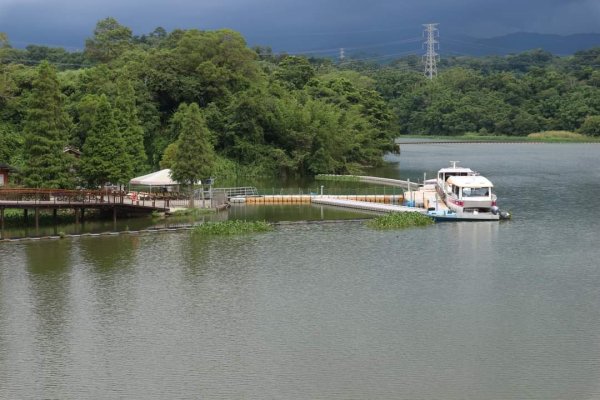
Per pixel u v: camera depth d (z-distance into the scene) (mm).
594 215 85312
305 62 177750
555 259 62000
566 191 109125
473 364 39656
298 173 140875
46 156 81312
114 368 39656
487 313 47625
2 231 74688
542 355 40688
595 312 47594
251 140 139875
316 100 150000
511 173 139375
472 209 82562
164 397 36344
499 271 58125
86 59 185875
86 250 66500
